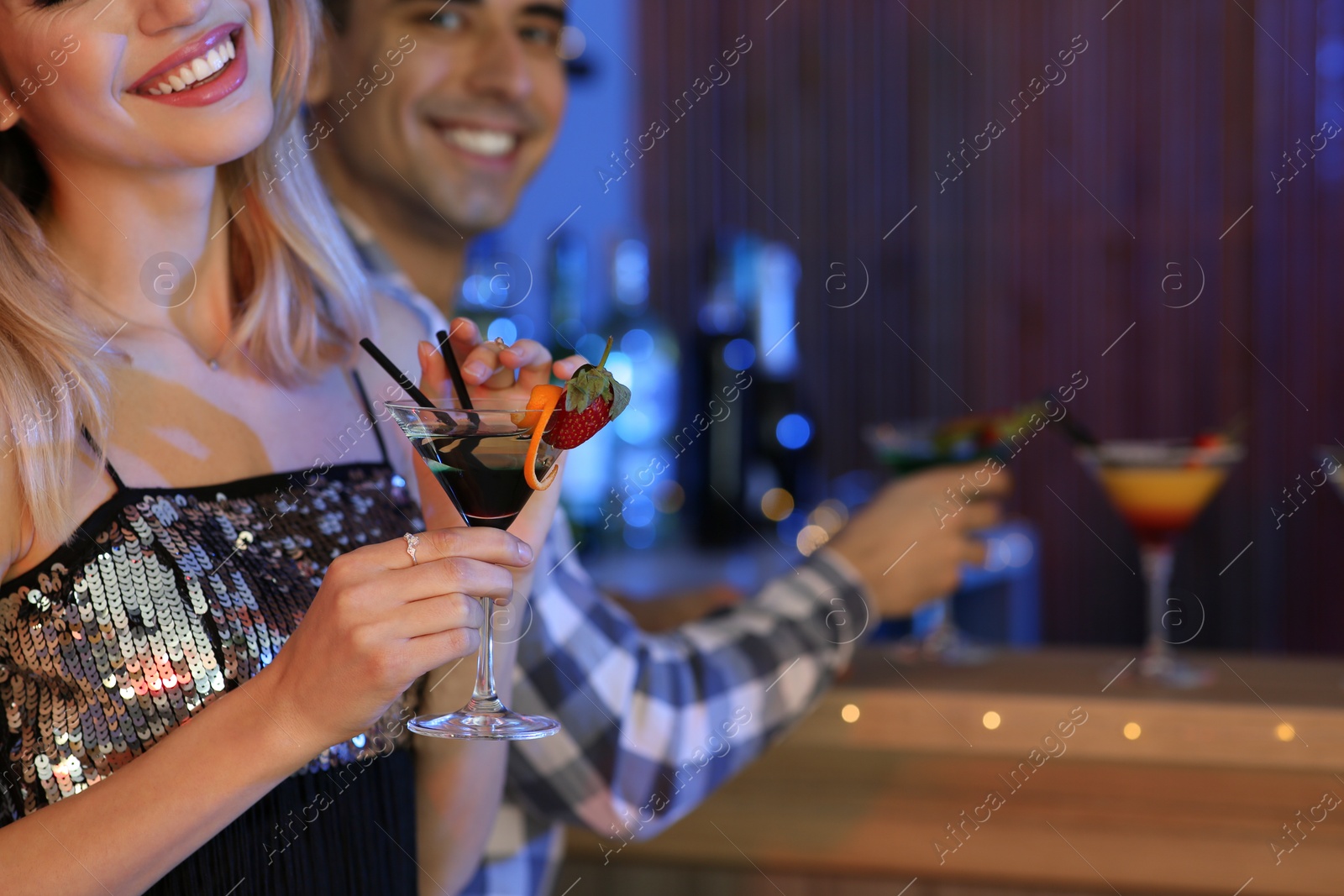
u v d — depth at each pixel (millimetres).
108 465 1305
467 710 1264
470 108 1768
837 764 1664
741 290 2307
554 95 1826
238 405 1384
